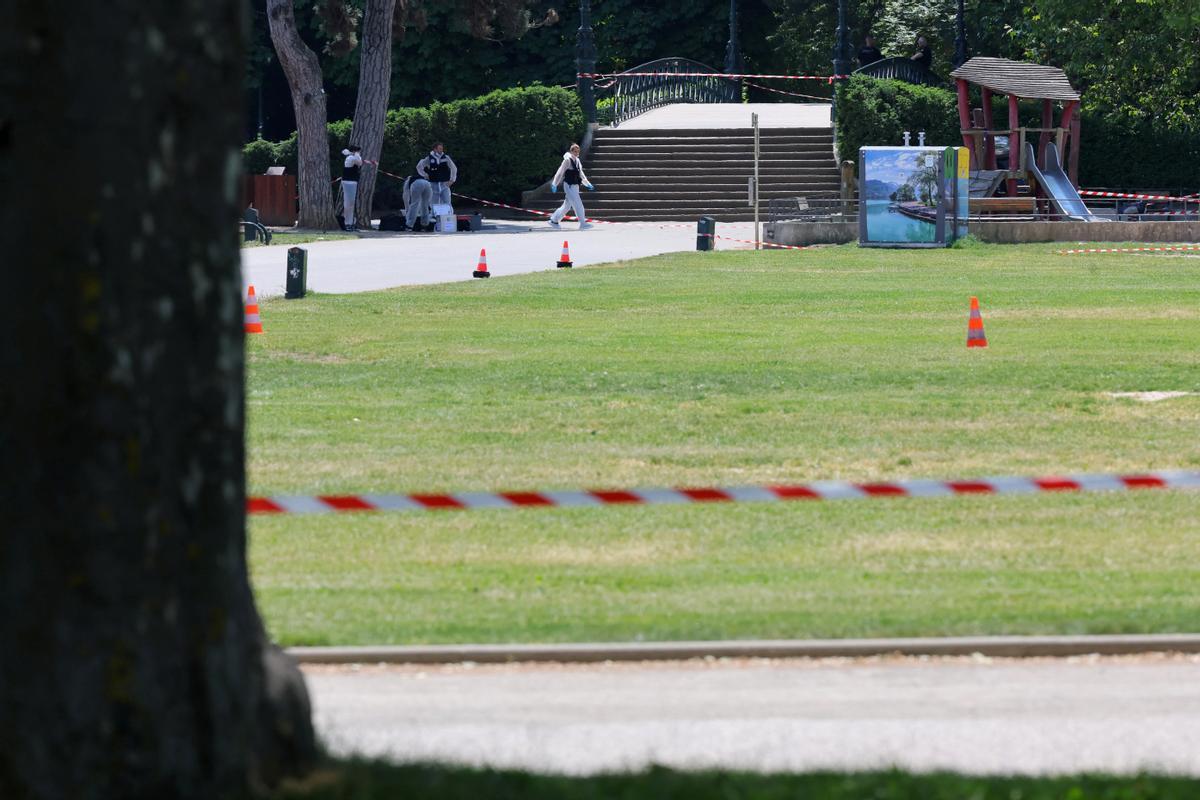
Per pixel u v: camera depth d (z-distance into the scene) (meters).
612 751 27.09
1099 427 62.34
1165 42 192.88
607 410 66.62
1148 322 94.50
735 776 23.86
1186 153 199.75
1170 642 33.81
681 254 139.50
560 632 34.47
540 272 124.56
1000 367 77.44
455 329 92.12
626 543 44.31
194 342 19.88
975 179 168.00
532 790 22.64
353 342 87.00
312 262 132.75
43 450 19.22
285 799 21.23
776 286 114.69
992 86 166.50
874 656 33.53
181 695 20.00
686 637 34.16
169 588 19.84
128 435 19.36
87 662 19.39
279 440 60.16
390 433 61.66
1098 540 44.28
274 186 180.75
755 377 74.81
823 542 44.25
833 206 166.50
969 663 33.12
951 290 111.94
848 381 73.62
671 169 191.38
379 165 197.25
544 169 195.00
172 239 19.55
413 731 28.22
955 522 46.66
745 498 38.28
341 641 34.00
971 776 24.28
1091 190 197.88
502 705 30.14
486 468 55.06
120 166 19.09
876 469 54.69
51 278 19.03
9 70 18.92
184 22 19.45
